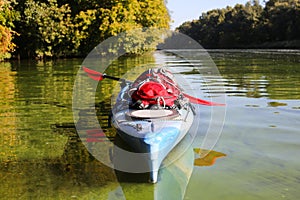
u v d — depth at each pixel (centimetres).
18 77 1432
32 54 2666
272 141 556
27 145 572
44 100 923
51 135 623
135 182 434
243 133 598
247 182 422
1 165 491
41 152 539
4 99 945
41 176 455
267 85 1124
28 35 2583
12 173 464
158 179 439
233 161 483
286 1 6462
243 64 2036
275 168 458
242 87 1085
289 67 1770
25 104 878
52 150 548
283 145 538
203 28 6550
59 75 1478
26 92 1052
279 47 5775
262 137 577
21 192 411
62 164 491
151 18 2408
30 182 437
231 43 6550
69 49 2683
